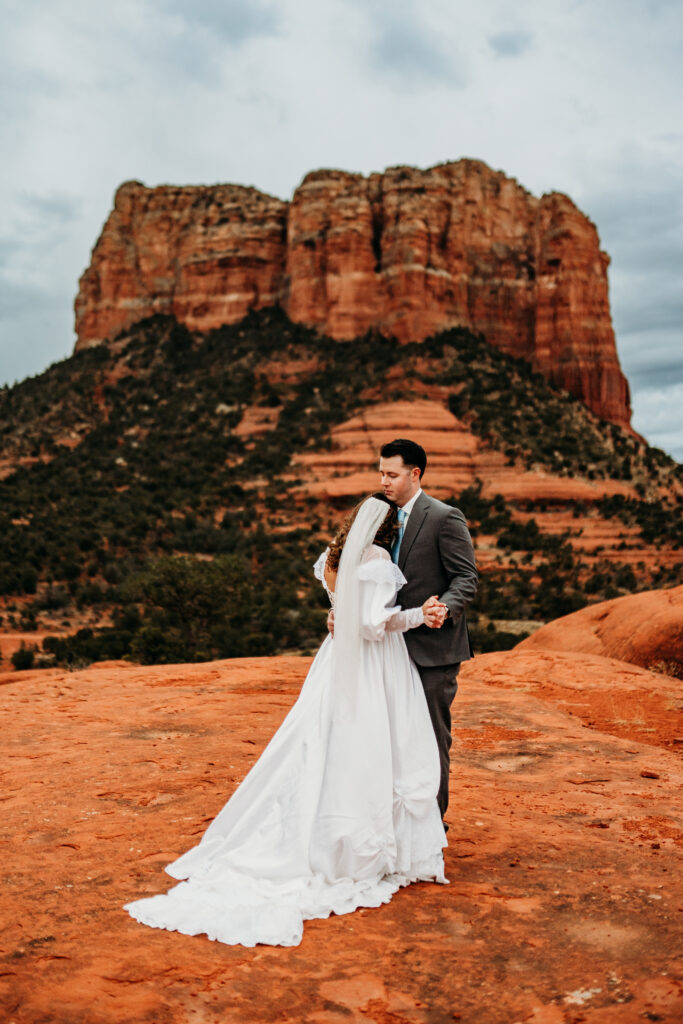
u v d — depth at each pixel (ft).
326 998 9.97
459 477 323.16
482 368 396.57
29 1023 9.34
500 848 14.75
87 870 13.76
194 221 495.82
